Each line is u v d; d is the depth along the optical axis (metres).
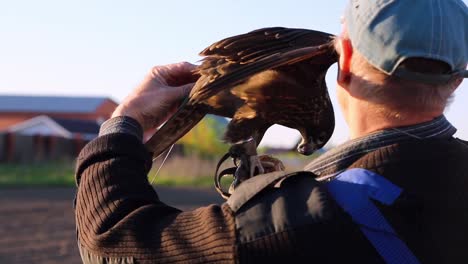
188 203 18.38
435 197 1.98
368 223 1.93
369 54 1.98
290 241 1.91
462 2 2.10
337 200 1.98
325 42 2.82
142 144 2.30
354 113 2.13
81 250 2.19
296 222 1.93
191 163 28.62
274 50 2.72
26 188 23.36
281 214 1.95
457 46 1.99
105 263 2.09
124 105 2.67
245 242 1.93
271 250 1.92
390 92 2.03
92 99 72.44
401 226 1.94
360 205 1.95
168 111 2.84
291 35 2.82
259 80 2.97
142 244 2.04
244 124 3.09
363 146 2.08
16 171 30.30
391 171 1.99
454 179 2.02
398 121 2.07
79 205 2.22
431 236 1.96
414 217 1.96
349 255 1.91
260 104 3.05
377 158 2.01
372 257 1.92
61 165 35.38
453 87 2.11
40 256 10.09
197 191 23.61
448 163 2.02
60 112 70.62
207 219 2.01
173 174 27.84
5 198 18.92
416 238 1.94
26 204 17.23
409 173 1.99
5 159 38.25
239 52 2.72
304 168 2.27
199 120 3.07
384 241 1.93
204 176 28.27
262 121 3.12
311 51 2.64
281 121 3.18
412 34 1.93
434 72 1.98
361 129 2.13
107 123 2.39
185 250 1.98
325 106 3.16
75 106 71.31
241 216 1.97
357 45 2.02
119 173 2.19
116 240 2.07
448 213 1.98
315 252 1.91
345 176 2.02
